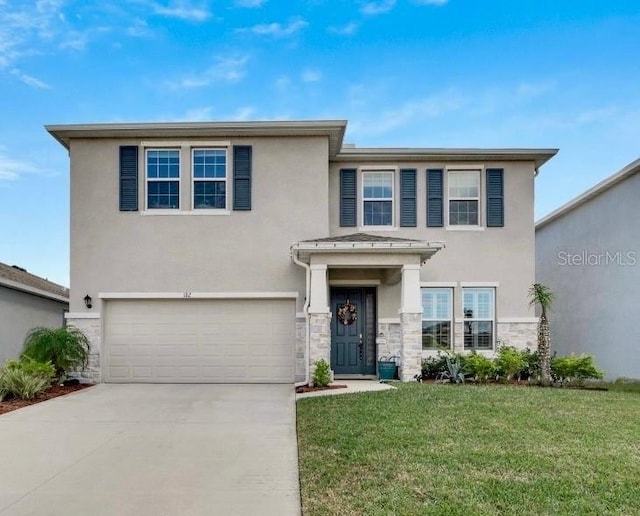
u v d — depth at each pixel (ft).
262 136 49.93
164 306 49.42
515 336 52.95
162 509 17.97
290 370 48.93
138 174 49.62
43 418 32.42
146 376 48.93
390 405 33.50
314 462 22.30
